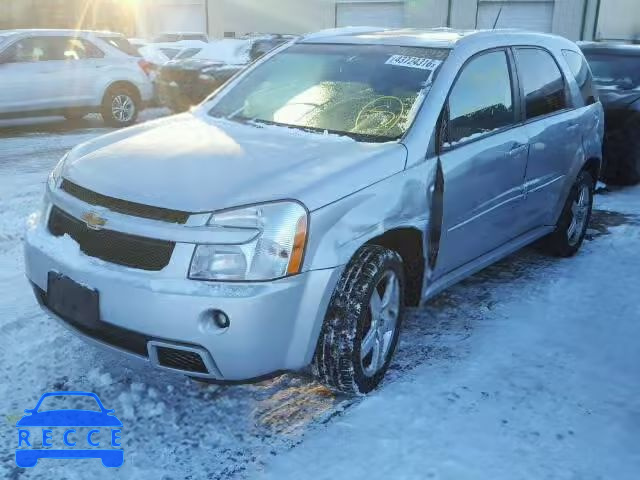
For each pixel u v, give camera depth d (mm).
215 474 2711
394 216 3254
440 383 3412
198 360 2793
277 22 26453
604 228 6254
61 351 3586
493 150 3994
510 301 4492
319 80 4137
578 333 4039
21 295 4305
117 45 12594
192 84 12719
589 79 5543
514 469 2777
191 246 2729
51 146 10109
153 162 3186
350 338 3041
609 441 2990
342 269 2994
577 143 5098
